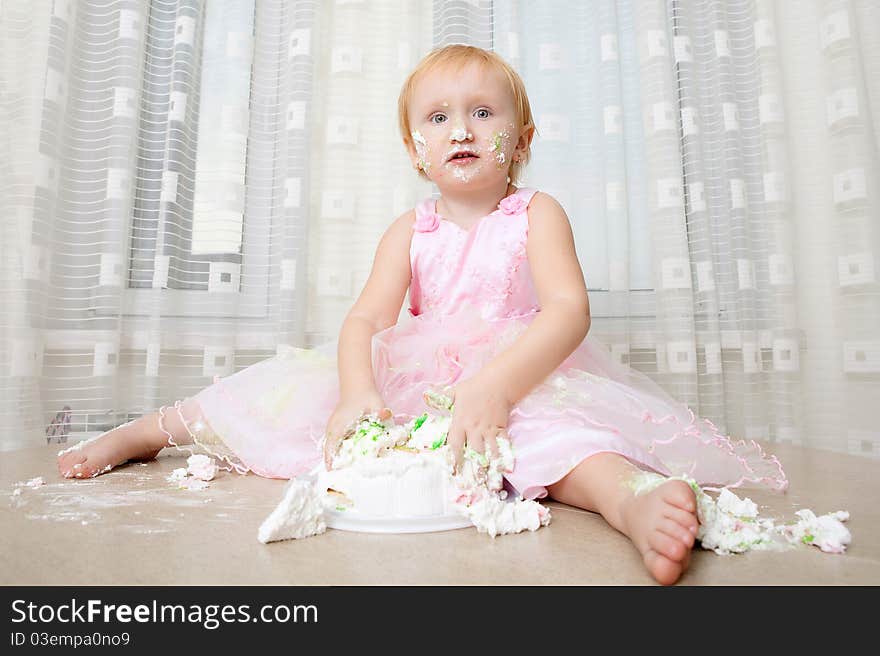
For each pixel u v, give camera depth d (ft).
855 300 5.65
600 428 2.77
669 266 5.65
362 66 5.89
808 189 6.01
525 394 2.94
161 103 5.58
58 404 5.06
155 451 3.72
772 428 5.76
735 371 5.86
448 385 3.30
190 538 2.33
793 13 6.12
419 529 2.46
